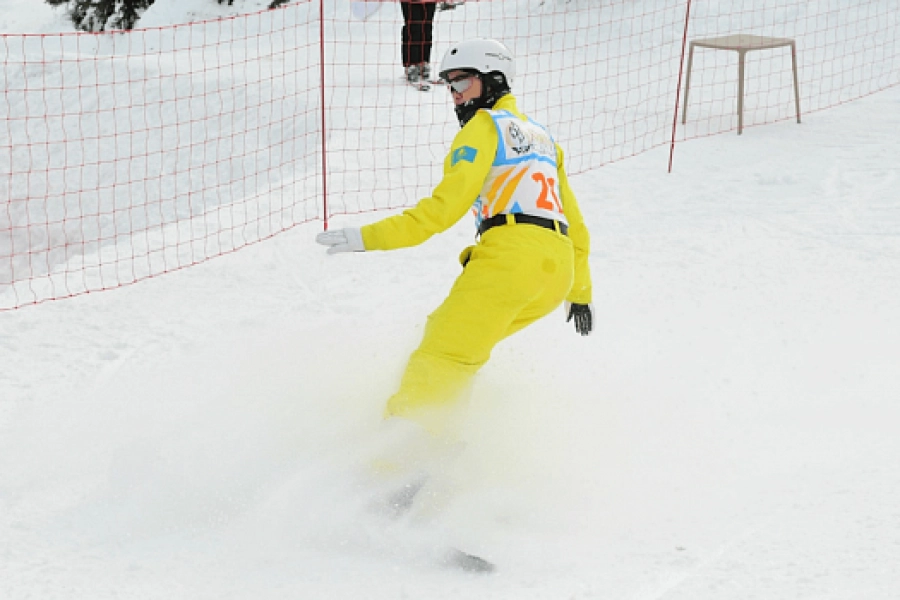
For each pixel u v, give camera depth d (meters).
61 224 36.62
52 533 9.77
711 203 22.78
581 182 24.59
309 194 23.98
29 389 13.45
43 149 40.03
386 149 28.17
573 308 12.64
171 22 51.22
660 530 9.59
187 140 36.81
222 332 15.66
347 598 8.40
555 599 8.24
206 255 19.48
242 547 9.44
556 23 46.75
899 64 36.12
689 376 14.12
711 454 11.56
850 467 10.65
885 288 17.52
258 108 36.50
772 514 9.60
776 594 7.96
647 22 44.50
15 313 16.20
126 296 17.19
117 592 8.57
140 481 10.77
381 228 10.39
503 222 10.72
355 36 47.34
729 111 31.97
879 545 8.61
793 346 15.18
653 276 18.39
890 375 13.83
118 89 41.31
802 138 28.17
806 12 42.97
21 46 48.22
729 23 43.25
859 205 22.25
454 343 10.50
